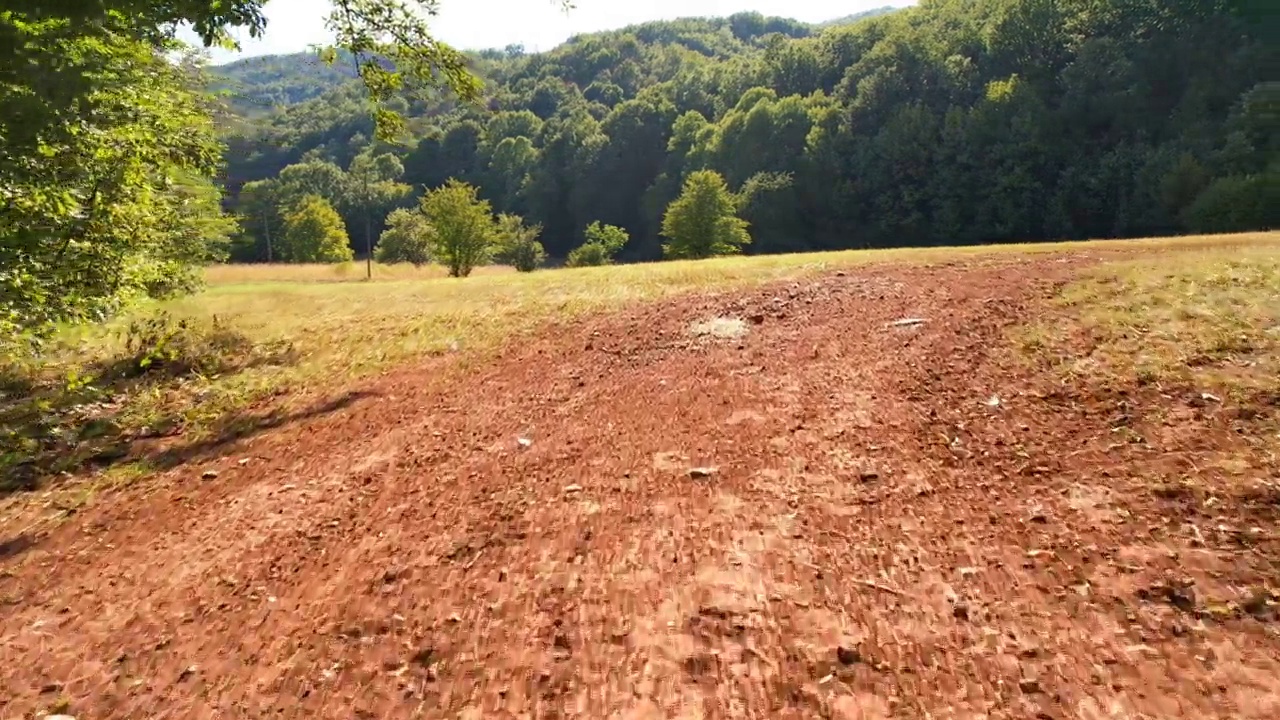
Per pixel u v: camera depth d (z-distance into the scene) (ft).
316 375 31.68
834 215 187.01
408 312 43.14
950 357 22.65
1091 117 152.46
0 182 18.89
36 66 17.99
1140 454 14.19
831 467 16.16
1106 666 9.14
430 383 29.07
